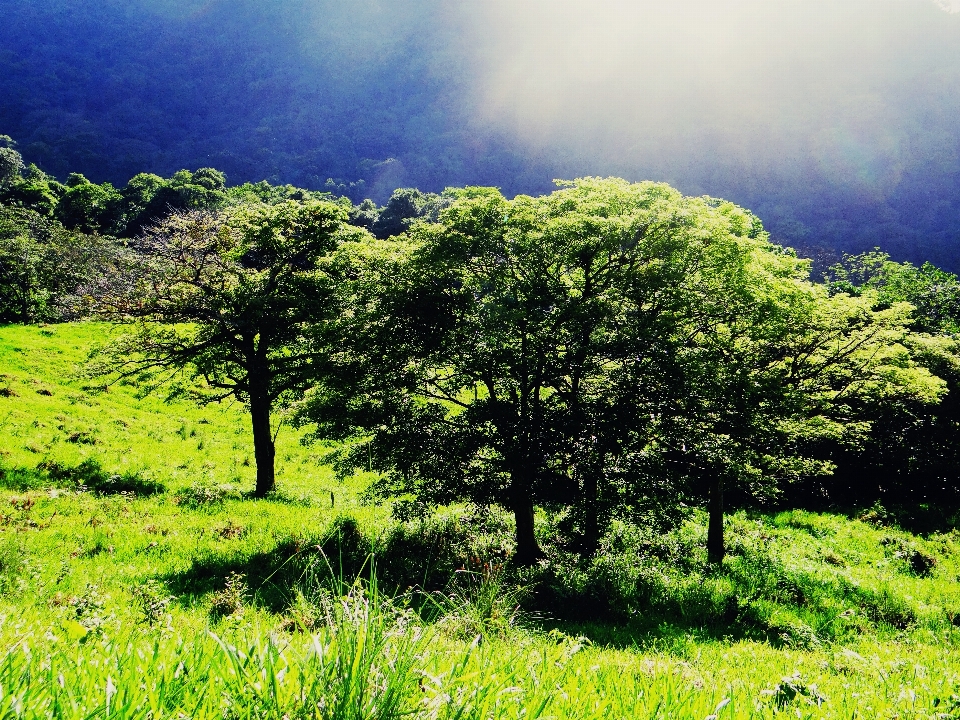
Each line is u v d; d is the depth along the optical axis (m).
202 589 14.08
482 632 3.71
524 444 18.20
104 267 27.52
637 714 3.20
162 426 36.00
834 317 24.36
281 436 38.50
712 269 20.12
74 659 3.18
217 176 142.25
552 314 18.61
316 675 2.56
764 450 24.45
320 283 25.86
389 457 19.53
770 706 4.36
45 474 24.91
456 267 19.02
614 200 20.20
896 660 9.59
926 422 36.06
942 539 29.34
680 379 18.11
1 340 43.97
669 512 18.98
